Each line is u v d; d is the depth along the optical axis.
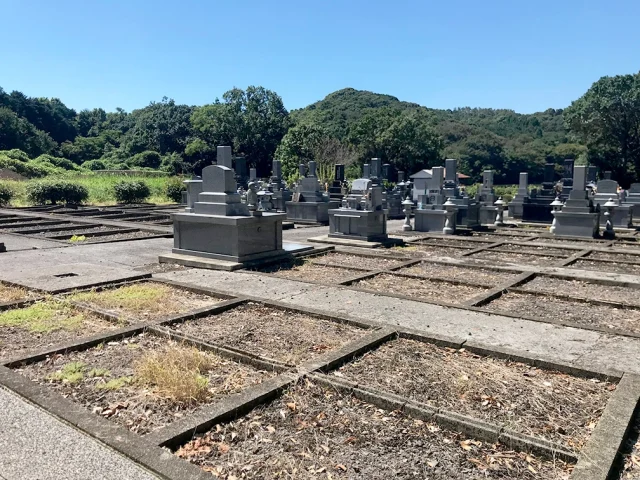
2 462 2.64
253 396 3.42
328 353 4.28
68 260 9.07
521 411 3.35
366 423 3.20
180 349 4.36
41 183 23.62
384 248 11.40
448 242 12.55
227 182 8.99
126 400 3.48
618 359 4.25
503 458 2.82
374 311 5.79
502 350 4.36
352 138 47.88
